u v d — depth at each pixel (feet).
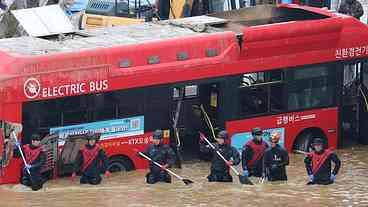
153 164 173.99
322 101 196.75
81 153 172.96
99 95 177.06
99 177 173.68
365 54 199.62
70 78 173.99
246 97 189.78
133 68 179.11
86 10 240.32
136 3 241.14
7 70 169.99
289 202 163.94
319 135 197.67
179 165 184.55
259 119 191.01
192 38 184.55
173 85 183.01
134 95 180.04
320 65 195.52
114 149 179.52
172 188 171.53
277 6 205.36
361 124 202.08
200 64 184.65
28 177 170.40
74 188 170.91
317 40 193.67
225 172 175.11
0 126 170.19
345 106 201.16
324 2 242.17
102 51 176.65
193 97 190.80
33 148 170.09
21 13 190.08
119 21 232.73
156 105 182.09
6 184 171.42
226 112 188.14
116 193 168.04
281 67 191.83
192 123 191.21
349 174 181.68
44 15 190.39
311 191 170.50
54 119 173.78
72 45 179.93
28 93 170.91
